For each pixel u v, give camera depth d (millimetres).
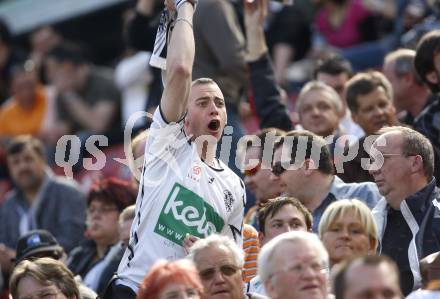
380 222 22094
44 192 30422
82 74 39188
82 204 30203
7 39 42125
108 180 26406
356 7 37344
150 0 30062
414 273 21391
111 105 38875
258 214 21984
